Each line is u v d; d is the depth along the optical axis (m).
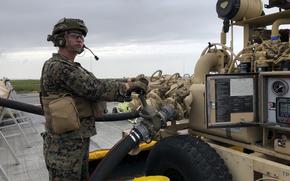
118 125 9.34
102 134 7.97
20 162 5.86
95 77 2.85
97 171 2.73
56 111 2.66
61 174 2.80
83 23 2.94
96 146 6.68
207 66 3.65
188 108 3.14
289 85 2.48
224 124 2.72
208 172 2.78
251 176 2.69
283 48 2.79
